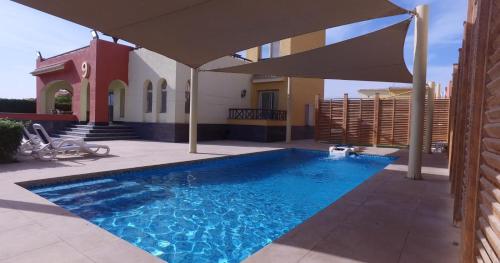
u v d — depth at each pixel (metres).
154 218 5.39
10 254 3.20
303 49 19.72
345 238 3.79
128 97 18.55
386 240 3.75
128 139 17.41
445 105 15.65
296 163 11.99
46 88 21.36
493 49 2.15
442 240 3.77
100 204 6.04
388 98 16.86
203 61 9.36
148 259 3.16
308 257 3.26
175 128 16.30
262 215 5.73
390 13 6.05
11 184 6.16
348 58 9.59
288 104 18.08
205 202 6.44
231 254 4.13
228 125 19.58
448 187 6.74
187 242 4.47
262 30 6.70
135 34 6.75
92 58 17.17
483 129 2.27
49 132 16.98
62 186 6.93
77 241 3.56
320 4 5.42
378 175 8.20
